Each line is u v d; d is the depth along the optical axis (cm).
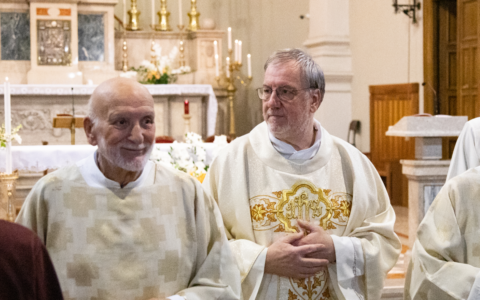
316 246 213
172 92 844
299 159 232
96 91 180
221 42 967
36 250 125
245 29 1059
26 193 659
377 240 227
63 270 177
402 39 754
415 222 410
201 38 957
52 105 793
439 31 700
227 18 1055
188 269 190
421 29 715
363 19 852
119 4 1023
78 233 179
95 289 177
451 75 697
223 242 198
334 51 887
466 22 630
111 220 181
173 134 873
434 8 695
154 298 177
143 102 176
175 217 190
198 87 856
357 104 876
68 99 798
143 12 1030
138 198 185
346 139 893
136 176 187
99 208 182
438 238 222
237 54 885
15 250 121
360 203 229
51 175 187
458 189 224
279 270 213
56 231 180
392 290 363
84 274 177
